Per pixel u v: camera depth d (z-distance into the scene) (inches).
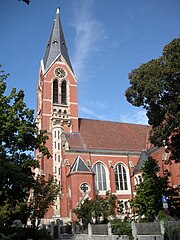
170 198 1237.7
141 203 1302.9
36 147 1309.1
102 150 2363.4
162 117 1178.0
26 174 1173.7
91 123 2659.9
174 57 1087.0
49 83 2546.8
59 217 1990.7
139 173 2250.2
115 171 2343.8
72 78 2679.6
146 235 1035.3
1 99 1246.9
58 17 3075.8
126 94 1251.8
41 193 1536.7
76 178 1995.6
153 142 1200.8
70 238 1480.1
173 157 1231.5
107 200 1729.8
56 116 2412.6
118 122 2819.9
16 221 1656.0
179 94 1096.8
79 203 1803.6
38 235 1331.2
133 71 1208.2
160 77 1087.0
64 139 2315.5
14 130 1214.3
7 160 1114.7
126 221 1224.2
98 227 1269.7
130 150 2495.1
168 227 909.8
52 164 2209.6
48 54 2758.4
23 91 1338.6
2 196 1165.1
